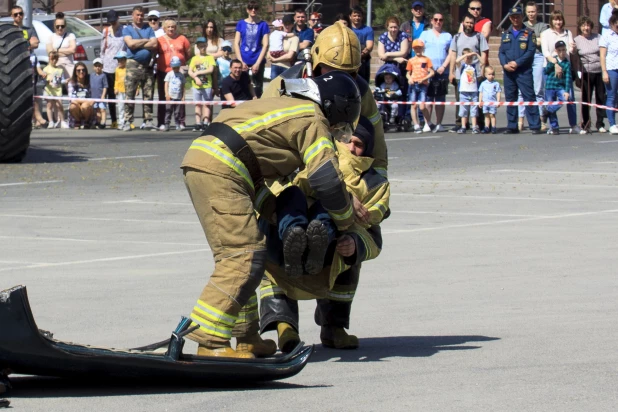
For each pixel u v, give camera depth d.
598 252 12.46
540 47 29.69
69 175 20.77
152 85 31.36
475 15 29.12
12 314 6.27
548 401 6.38
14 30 22.66
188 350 8.12
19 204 17.05
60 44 33.03
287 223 7.15
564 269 11.39
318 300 8.27
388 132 29.97
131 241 13.60
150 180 20.06
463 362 7.56
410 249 12.81
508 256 12.24
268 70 40.41
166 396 6.63
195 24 43.31
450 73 29.50
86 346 6.69
